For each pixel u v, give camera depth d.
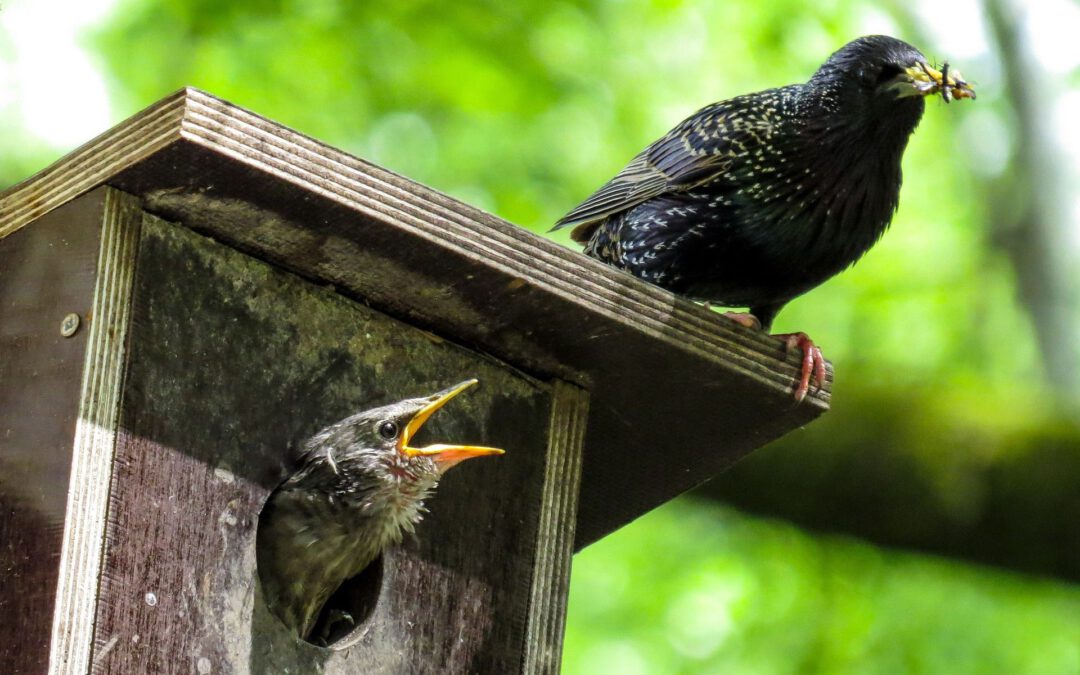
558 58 18.92
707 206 10.90
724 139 10.95
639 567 20.03
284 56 17.94
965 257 23.75
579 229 11.97
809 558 18.89
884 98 10.91
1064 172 24.38
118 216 8.08
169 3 17.97
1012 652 18.77
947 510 15.32
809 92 11.01
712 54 20.80
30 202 8.31
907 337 22.72
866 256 22.41
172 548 8.01
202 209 8.20
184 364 8.20
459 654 8.98
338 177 8.22
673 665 19.20
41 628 7.61
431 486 8.88
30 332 8.12
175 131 7.77
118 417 7.95
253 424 8.41
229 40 17.89
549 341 9.23
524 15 18.06
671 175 11.02
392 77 18.12
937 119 24.69
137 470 7.95
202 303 8.31
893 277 22.84
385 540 8.84
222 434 8.27
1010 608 19.11
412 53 18.03
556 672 9.30
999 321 23.47
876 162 10.97
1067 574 15.27
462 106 18.28
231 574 8.18
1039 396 15.73
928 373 16.16
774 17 20.52
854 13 21.47
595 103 19.58
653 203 11.06
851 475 15.42
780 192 10.84
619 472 10.58
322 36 17.78
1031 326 23.41
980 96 24.88
